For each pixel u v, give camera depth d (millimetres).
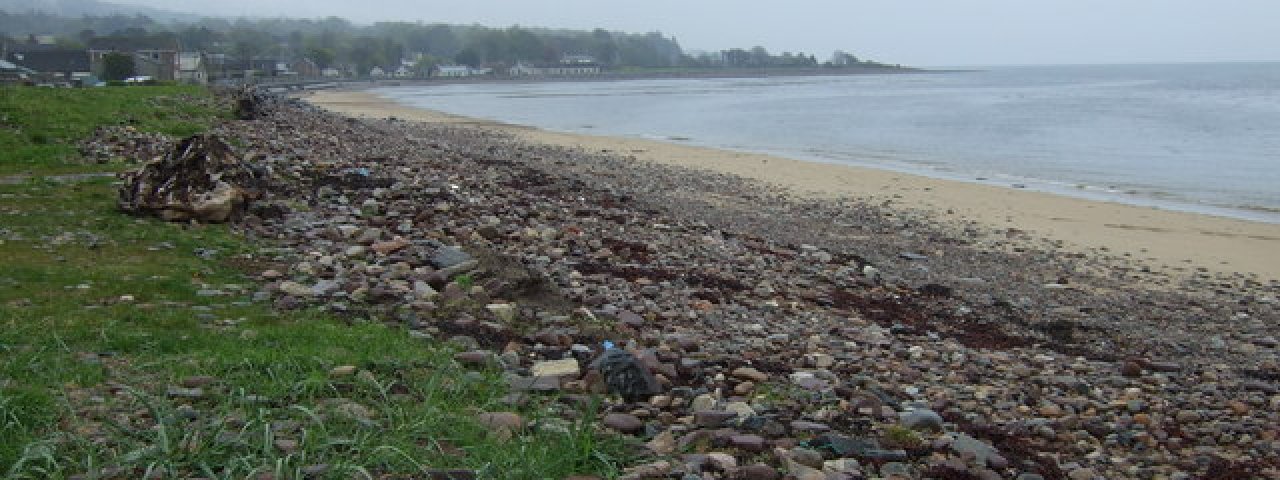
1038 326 12711
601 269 12125
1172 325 13633
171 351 7164
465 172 21031
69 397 6016
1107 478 7152
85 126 20734
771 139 50094
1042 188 30500
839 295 12930
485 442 5930
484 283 9922
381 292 9414
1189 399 9398
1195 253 19672
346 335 7918
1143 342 12383
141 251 10453
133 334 7348
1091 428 8211
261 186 13891
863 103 93875
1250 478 7379
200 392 6238
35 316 7723
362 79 173750
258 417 5773
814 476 5984
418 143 29797
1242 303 15328
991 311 13383
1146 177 33594
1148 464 7582
